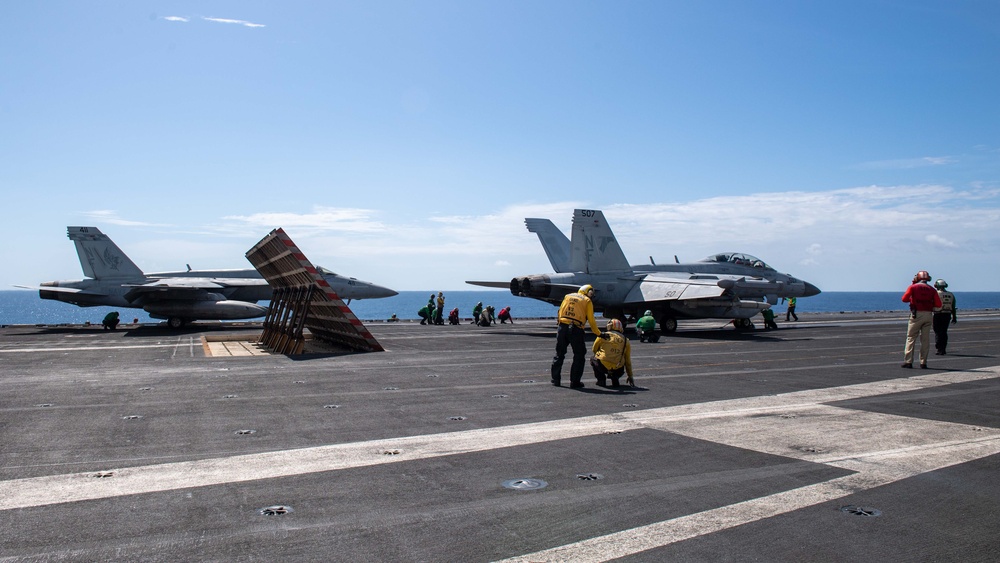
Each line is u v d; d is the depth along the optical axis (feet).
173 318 114.93
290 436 24.94
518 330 104.32
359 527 15.23
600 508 16.61
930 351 62.90
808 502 17.11
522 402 32.99
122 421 27.81
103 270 116.88
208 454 22.11
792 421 28.04
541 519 15.79
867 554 13.75
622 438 24.62
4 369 47.67
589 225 94.38
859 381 41.27
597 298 92.84
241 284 123.13
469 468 20.35
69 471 19.97
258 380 41.14
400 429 26.27
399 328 111.45
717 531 15.03
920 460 21.43
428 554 13.69
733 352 62.13
